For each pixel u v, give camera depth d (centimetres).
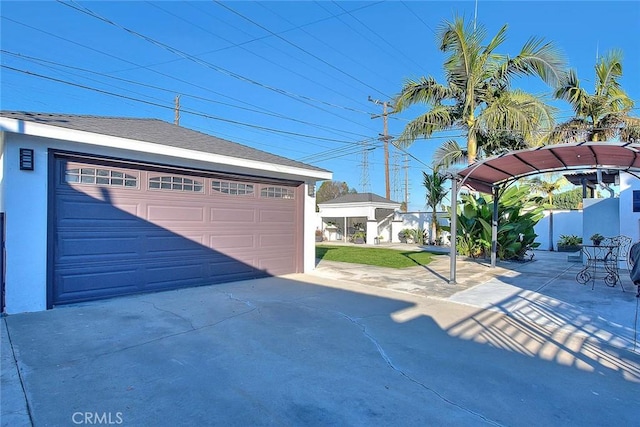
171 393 304
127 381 325
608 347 431
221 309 587
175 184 748
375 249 1814
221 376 338
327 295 710
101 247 645
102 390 308
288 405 286
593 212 1226
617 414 278
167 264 735
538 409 285
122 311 566
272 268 937
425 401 295
